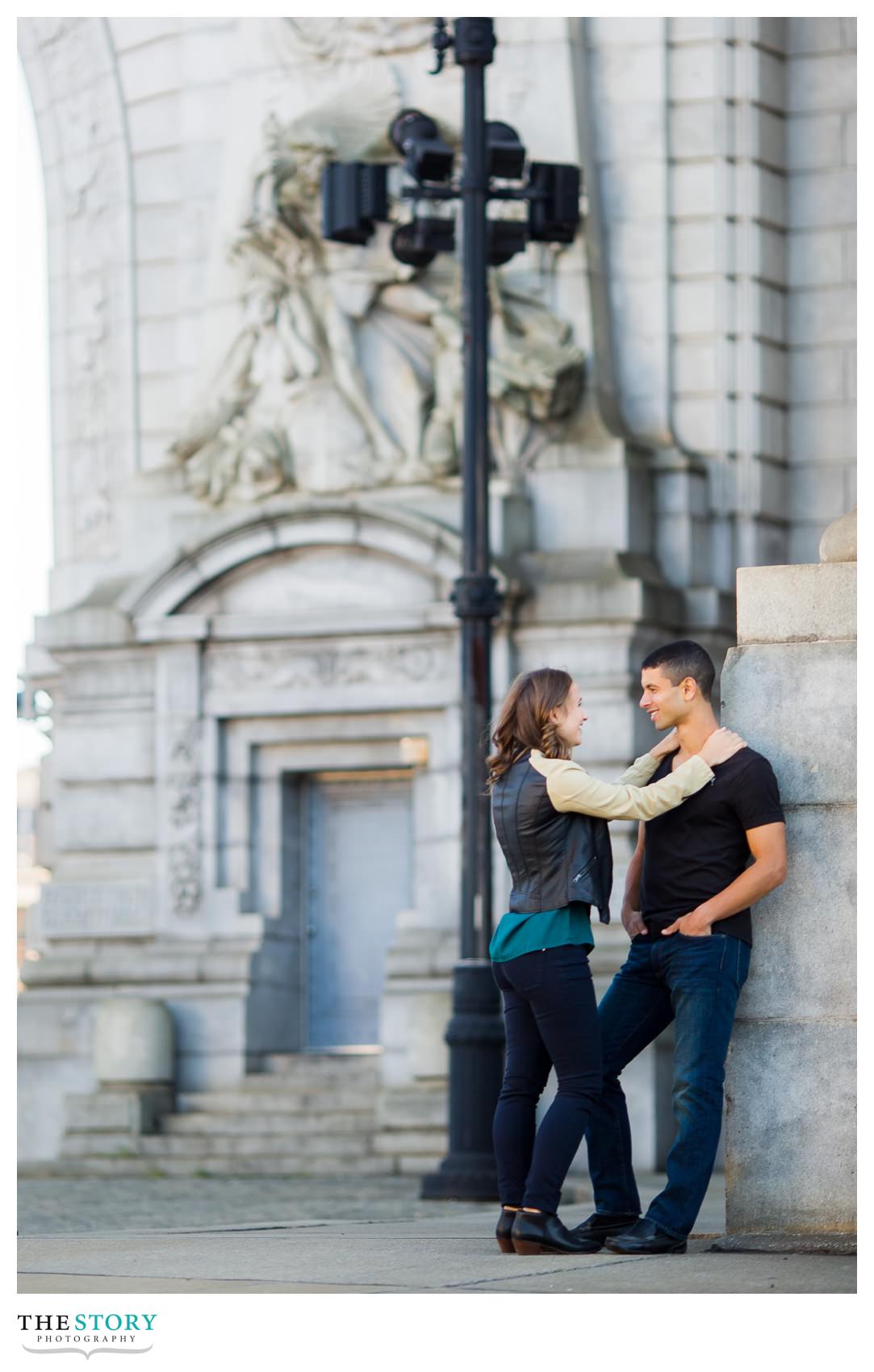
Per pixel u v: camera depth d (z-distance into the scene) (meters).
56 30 31.80
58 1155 26.36
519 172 21.05
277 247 28.45
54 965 28.16
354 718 27.52
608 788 9.91
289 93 29.03
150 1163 25.50
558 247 27.83
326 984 28.30
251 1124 26.08
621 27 28.69
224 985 27.34
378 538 26.91
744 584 10.41
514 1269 9.40
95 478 31.30
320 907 28.38
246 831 28.03
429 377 27.83
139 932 28.19
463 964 20.05
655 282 28.44
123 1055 26.67
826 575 10.31
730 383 28.30
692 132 28.53
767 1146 10.07
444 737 26.95
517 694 10.23
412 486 27.31
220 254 29.25
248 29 29.38
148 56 31.17
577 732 10.25
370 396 27.86
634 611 25.98
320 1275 9.40
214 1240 11.83
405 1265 9.70
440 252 21.53
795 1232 9.99
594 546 27.09
